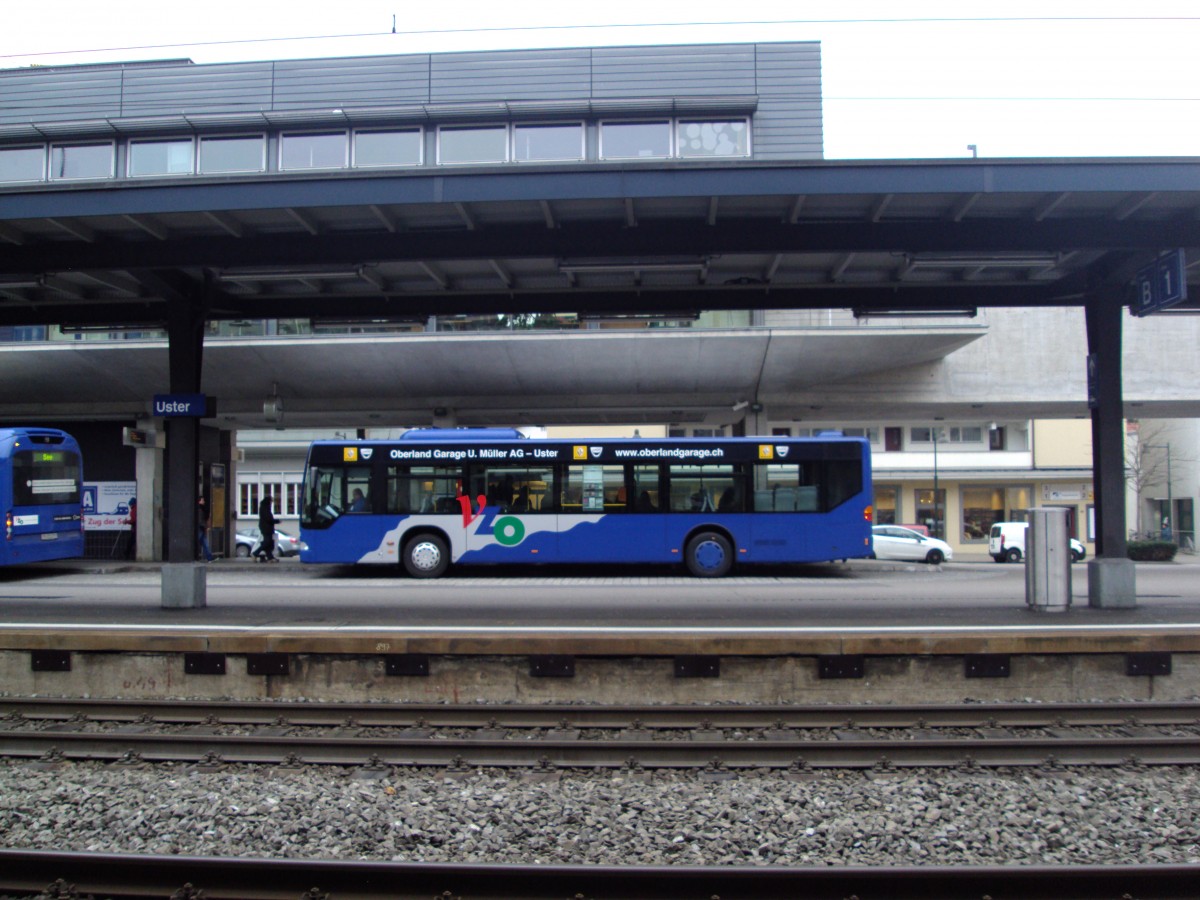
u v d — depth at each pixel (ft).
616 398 82.28
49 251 34.06
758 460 60.39
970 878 15.56
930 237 32.73
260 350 74.43
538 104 71.61
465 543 60.29
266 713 27.43
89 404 82.69
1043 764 22.75
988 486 152.87
